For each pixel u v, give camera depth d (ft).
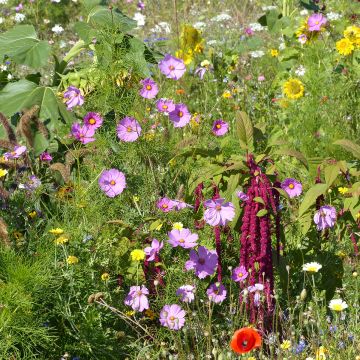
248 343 12.43
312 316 16.43
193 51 32.45
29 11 46.37
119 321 16.43
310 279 17.67
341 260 17.89
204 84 31.24
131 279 16.96
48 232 16.71
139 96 21.84
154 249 16.51
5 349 14.11
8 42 22.80
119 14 23.29
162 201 18.26
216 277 17.57
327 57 30.55
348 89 28.53
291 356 15.23
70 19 47.60
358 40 28.71
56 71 23.07
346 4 37.01
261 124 18.47
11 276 14.47
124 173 20.43
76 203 18.38
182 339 16.34
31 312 14.46
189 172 20.81
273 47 38.91
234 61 33.65
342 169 17.17
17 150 18.71
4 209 17.15
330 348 15.48
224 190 17.47
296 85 28.50
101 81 21.26
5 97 21.48
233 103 30.78
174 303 16.29
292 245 19.02
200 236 18.29
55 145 21.75
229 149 21.70
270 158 17.29
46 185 19.62
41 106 21.20
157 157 20.93
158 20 48.32
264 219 15.71
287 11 34.37
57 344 15.37
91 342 15.19
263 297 15.87
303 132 27.14
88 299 15.02
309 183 22.27
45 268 15.11
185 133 25.40
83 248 16.31
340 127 26.81
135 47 22.26
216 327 16.44
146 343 15.98
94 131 20.72
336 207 19.17
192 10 48.32
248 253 16.17
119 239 17.35
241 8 48.32
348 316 17.30
